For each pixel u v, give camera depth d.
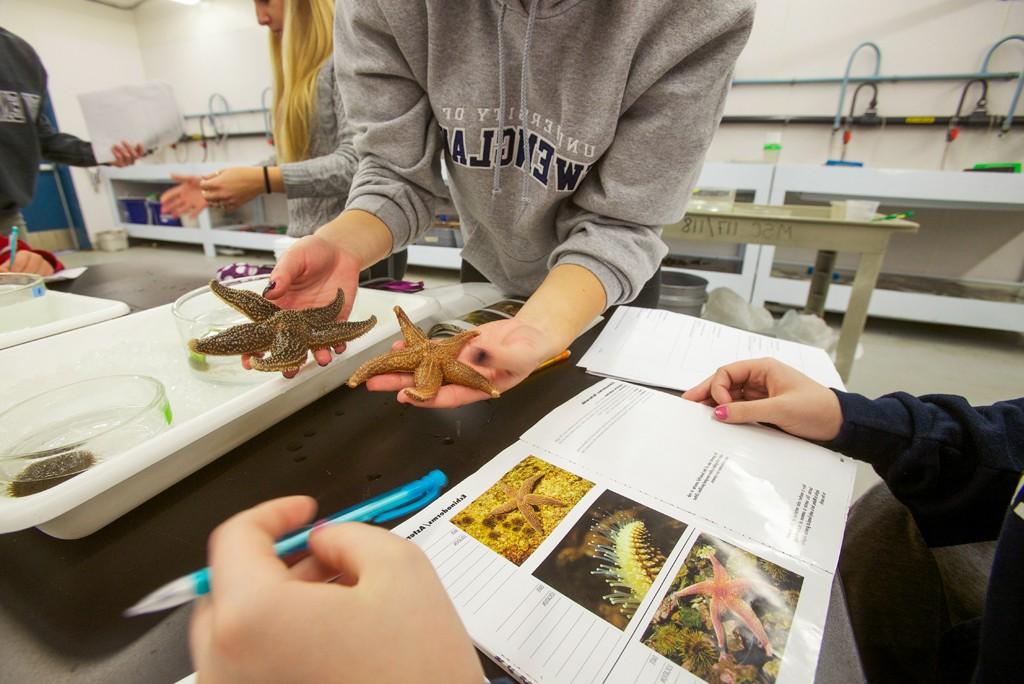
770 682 0.26
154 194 4.38
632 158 0.66
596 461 0.44
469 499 0.39
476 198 0.88
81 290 1.01
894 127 2.60
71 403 0.46
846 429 0.46
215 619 0.18
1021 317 2.22
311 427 0.51
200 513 0.39
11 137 1.52
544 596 0.31
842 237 1.53
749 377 0.55
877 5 2.47
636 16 0.58
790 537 0.36
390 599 0.19
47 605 0.31
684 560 0.34
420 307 0.74
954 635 0.46
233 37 3.94
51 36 3.84
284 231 3.92
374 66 0.77
